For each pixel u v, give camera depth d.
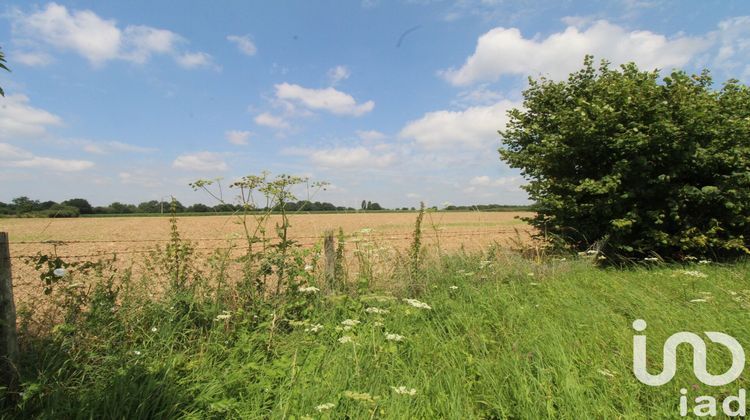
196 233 22.11
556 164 10.22
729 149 9.04
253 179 5.00
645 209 9.62
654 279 7.10
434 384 3.32
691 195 9.05
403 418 2.81
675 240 9.19
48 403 2.92
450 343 4.09
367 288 5.63
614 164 9.38
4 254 3.19
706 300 5.37
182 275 4.73
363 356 3.70
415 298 5.74
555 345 3.93
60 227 29.06
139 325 3.97
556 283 6.48
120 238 19.88
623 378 3.40
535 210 10.70
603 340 4.21
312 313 4.74
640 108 9.27
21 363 3.26
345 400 3.01
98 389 3.12
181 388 3.21
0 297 3.16
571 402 3.01
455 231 12.91
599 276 7.28
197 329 4.20
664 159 9.26
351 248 6.88
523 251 9.33
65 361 3.27
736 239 9.21
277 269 5.11
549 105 11.95
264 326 4.25
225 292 4.75
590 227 9.88
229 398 3.13
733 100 10.02
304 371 3.47
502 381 3.36
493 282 6.51
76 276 4.48
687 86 9.73
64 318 3.81
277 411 2.93
